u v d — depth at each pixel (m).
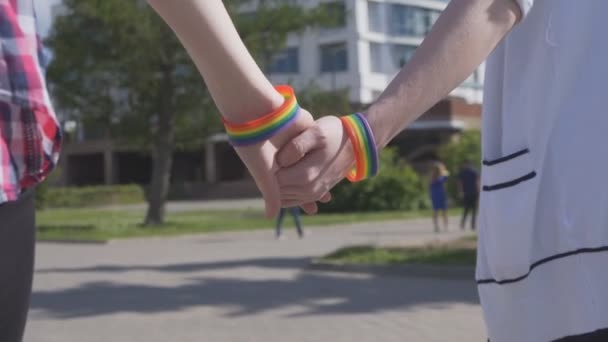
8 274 1.62
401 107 1.51
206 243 18.44
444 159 35.00
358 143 1.46
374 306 8.44
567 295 1.66
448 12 1.55
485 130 1.83
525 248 1.69
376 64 57.19
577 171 1.66
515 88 1.75
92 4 20.16
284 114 1.42
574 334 1.64
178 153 64.31
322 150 1.45
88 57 21.86
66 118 23.42
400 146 56.44
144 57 21.55
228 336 6.95
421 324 7.39
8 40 1.57
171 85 22.95
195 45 1.34
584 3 1.68
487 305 1.80
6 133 1.55
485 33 1.53
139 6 20.98
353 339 6.75
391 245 14.41
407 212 29.33
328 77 55.78
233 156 61.72
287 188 1.47
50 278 11.50
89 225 25.02
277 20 21.97
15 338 1.68
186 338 6.89
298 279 10.92
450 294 9.25
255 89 1.39
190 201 51.09
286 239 19.09
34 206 1.75
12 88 1.56
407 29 58.75
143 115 22.98
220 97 1.40
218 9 1.36
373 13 56.91
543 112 1.70
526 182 1.70
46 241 20.44
